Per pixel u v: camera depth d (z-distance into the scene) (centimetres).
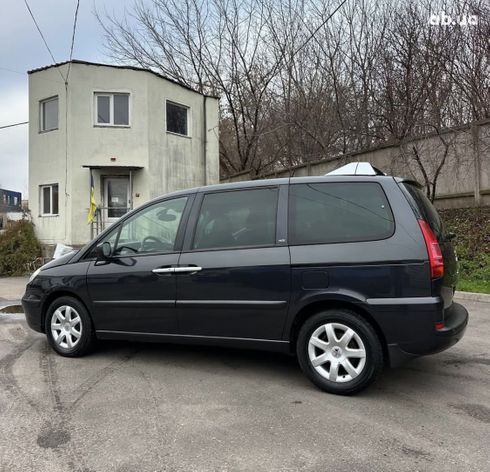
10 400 426
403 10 1702
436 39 1504
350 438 349
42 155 1667
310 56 2131
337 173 477
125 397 431
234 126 2489
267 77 2312
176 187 1744
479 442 342
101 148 1608
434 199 1267
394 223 420
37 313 568
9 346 613
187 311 482
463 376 481
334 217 441
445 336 402
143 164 1630
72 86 1593
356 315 421
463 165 1246
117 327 522
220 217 484
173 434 358
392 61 1684
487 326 678
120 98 1638
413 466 311
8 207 3572
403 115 1617
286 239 449
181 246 493
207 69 2394
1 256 1509
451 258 464
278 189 469
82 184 1599
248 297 454
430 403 413
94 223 1602
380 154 1479
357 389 421
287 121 2212
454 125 1335
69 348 549
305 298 432
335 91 1986
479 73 1398
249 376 482
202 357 547
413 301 403
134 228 528
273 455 326
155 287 495
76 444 344
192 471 308
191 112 1817
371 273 415
